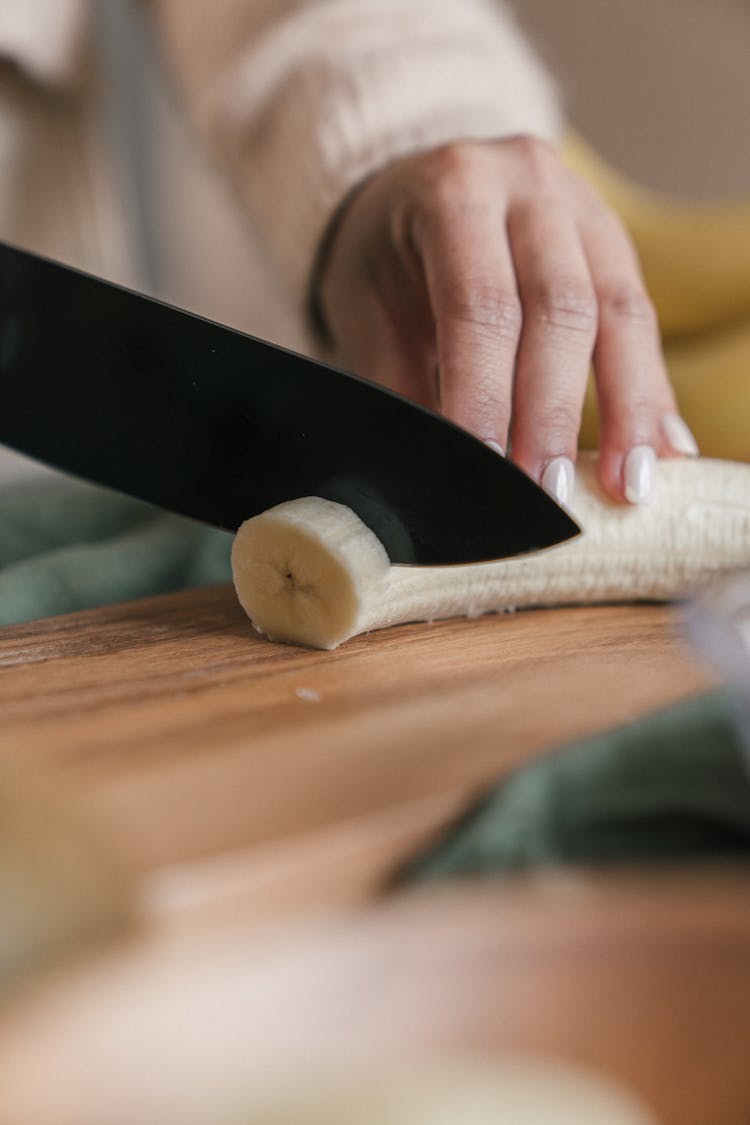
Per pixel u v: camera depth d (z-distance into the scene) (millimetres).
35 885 439
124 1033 291
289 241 1337
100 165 1706
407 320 1162
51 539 1195
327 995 325
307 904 520
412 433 865
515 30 1573
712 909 357
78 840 499
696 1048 352
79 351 964
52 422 1001
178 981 309
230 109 1398
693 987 354
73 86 1616
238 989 313
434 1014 333
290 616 875
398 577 902
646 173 2545
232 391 926
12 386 998
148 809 560
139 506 1229
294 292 1377
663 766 565
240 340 908
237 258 2283
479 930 347
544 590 971
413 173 1106
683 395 1354
